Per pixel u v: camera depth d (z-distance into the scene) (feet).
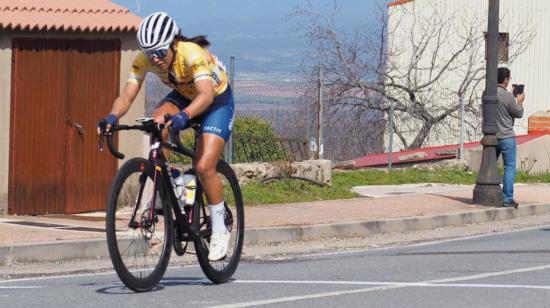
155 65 32.94
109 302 32.55
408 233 60.44
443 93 152.15
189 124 34.55
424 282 37.88
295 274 40.50
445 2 183.52
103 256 46.47
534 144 97.71
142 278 33.09
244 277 39.42
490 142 69.51
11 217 56.75
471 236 58.80
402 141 131.03
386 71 140.56
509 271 41.34
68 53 59.47
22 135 57.98
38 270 42.27
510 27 191.42
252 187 71.10
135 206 32.96
